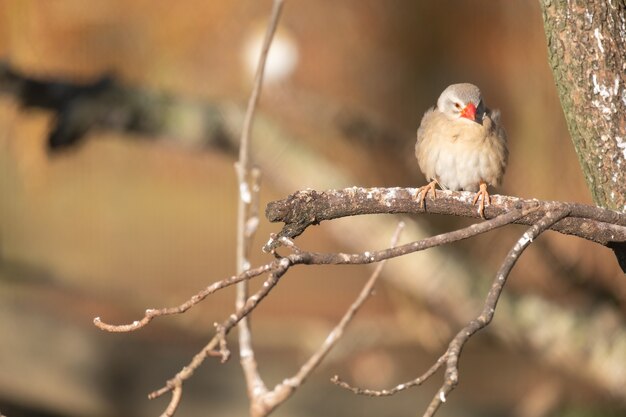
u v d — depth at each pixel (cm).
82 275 1692
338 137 1529
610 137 507
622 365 1101
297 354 1429
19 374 1323
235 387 1277
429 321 1207
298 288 1988
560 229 516
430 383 1312
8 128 1483
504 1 1384
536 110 1160
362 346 1405
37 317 1362
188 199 2342
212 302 2006
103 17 1830
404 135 1542
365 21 2452
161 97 1342
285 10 2344
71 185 2261
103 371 1312
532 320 1123
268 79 1599
